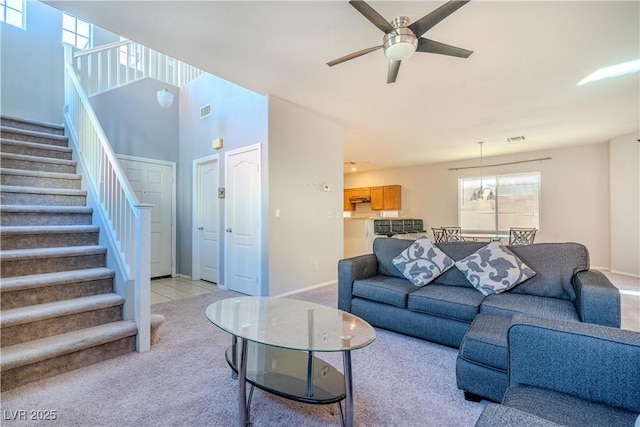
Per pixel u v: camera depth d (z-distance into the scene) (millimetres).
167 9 2301
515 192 7184
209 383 2053
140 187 5250
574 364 1207
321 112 4551
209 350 2543
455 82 3506
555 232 6676
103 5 2250
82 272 2686
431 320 2641
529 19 2396
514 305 2346
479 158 7676
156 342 2689
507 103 4133
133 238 2604
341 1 2209
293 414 1750
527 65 3113
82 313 2422
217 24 2484
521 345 1315
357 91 3797
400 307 2797
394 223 6586
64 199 3359
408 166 8812
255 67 3207
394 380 2119
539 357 1273
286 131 4238
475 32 2564
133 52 5238
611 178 5922
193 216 5379
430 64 3094
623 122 4934
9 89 4352
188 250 5547
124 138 5078
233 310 2162
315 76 3402
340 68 3209
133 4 2240
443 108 4324
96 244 3111
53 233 2861
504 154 7266
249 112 4348
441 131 5414
